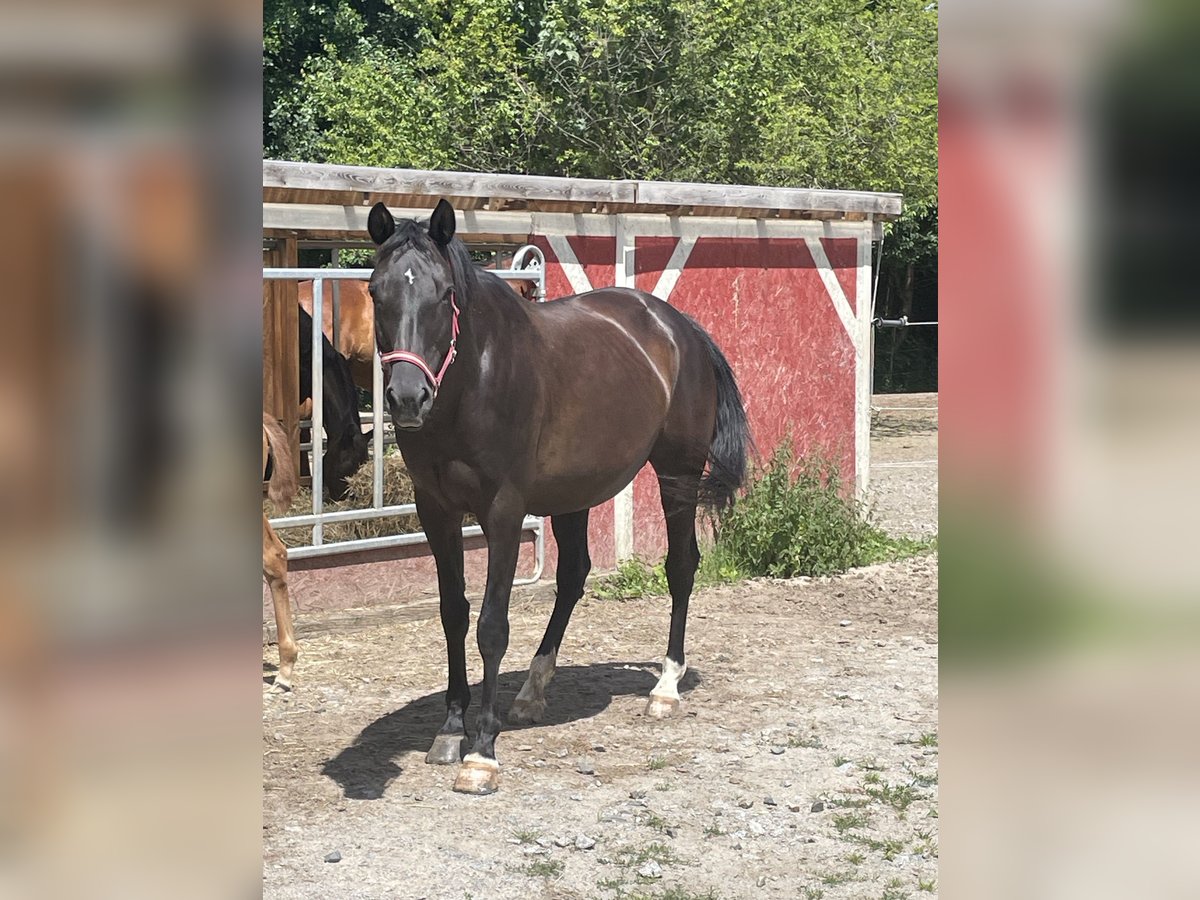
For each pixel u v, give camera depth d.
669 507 6.13
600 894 3.91
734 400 6.32
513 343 5.00
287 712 5.98
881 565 9.64
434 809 4.68
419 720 5.87
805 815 4.66
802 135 17.02
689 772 5.14
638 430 5.66
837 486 9.88
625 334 5.77
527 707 5.82
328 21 21.64
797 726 5.79
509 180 8.17
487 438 4.89
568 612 5.95
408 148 16.56
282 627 6.37
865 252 10.92
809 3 18.08
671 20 16.36
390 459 9.12
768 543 9.32
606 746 5.48
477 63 16.58
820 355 10.63
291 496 6.21
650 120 16.19
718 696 6.29
